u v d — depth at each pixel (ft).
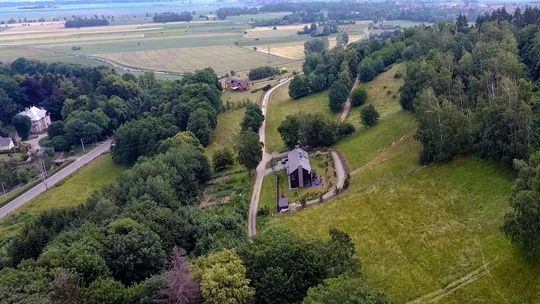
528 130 293.64
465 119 332.60
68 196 501.56
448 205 293.23
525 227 220.23
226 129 616.39
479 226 266.57
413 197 310.86
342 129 494.59
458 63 479.41
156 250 255.09
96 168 576.61
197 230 299.99
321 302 173.58
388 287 240.12
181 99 642.63
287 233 265.95
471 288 226.38
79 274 223.92
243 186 419.74
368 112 488.44
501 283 224.33
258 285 208.13
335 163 426.92
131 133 558.97
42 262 237.86
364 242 278.87
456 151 334.03
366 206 315.99
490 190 291.99
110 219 300.20
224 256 220.02
